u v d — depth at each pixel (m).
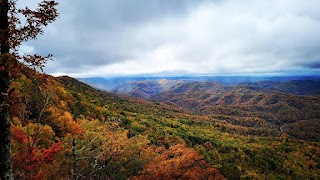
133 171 29.95
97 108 79.00
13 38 6.57
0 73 6.62
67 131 31.33
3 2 6.56
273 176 85.69
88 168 15.31
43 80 8.30
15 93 7.29
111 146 18.75
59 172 15.52
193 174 38.78
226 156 91.12
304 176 94.12
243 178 67.88
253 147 115.44
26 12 6.94
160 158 41.81
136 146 36.69
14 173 11.84
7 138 6.95
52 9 7.18
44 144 24.08
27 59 6.53
